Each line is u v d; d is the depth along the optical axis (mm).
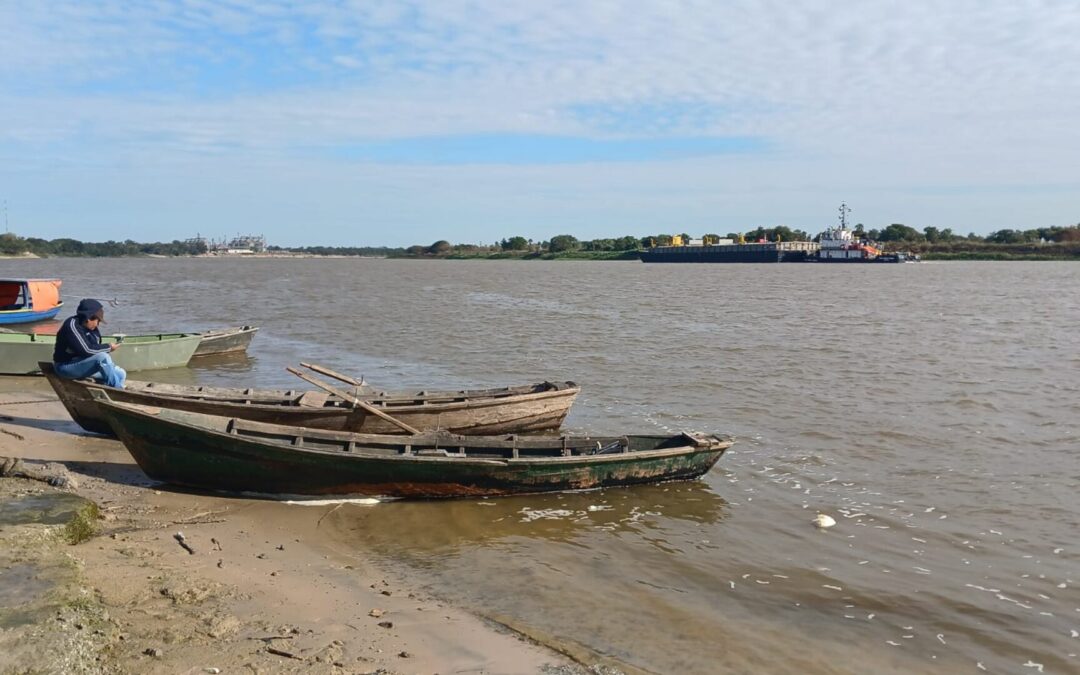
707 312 49219
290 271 135375
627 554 11062
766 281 93188
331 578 9734
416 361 28891
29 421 17625
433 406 15914
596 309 51688
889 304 56000
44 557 8586
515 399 16828
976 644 8727
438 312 49469
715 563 10797
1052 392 22672
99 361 15898
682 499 13562
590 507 13148
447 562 10578
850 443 17141
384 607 8922
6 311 33281
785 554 11164
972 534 11969
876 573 10539
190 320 44250
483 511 12867
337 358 29516
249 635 7820
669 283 88875
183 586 8797
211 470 12930
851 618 9266
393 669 7430
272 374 25750
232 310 51188
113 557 9594
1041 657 8484
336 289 76625
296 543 11031
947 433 18000
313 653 7543
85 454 14969
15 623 7004
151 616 7977
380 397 16859
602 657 8031
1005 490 14000
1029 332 37938
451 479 13305
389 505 13078
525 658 7895
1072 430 18234
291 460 12719
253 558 10219
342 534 11602
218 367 26953
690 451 14297
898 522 12461
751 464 15602
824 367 27266
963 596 9891
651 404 21203
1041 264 166750
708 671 7887
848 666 8164
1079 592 10039
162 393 16219
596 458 13648
